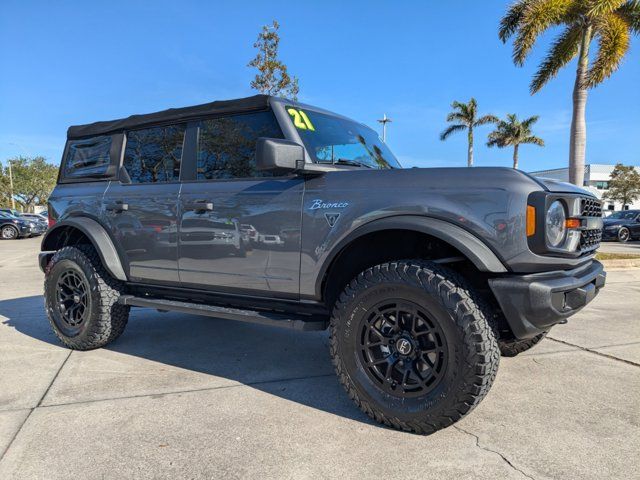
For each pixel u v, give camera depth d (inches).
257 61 546.3
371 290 101.3
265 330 188.9
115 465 87.6
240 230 122.8
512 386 125.1
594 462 87.8
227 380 131.7
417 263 98.3
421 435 98.0
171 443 95.7
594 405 113.3
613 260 388.2
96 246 149.9
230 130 132.6
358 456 90.3
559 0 471.5
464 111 1290.6
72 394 121.1
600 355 151.5
